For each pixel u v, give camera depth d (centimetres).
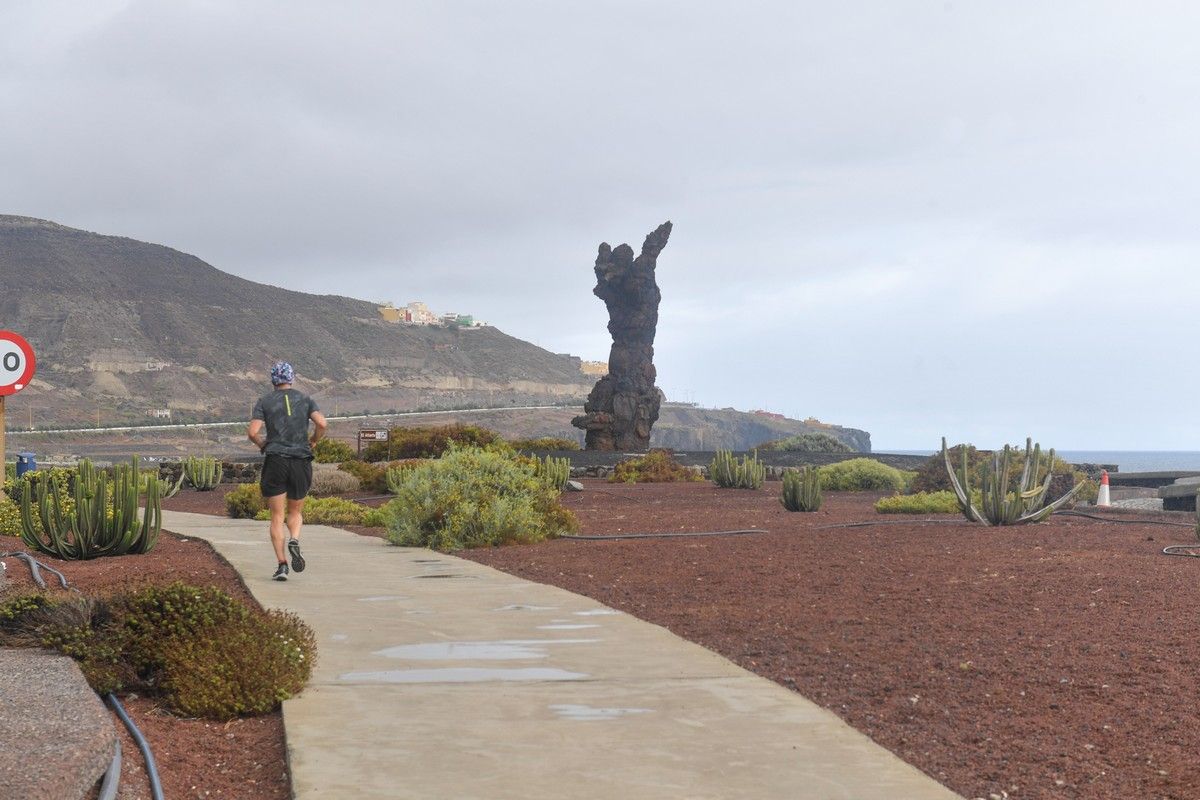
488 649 751
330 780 470
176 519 2038
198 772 515
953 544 1391
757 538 1546
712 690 632
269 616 752
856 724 573
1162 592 968
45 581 1074
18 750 459
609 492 3078
